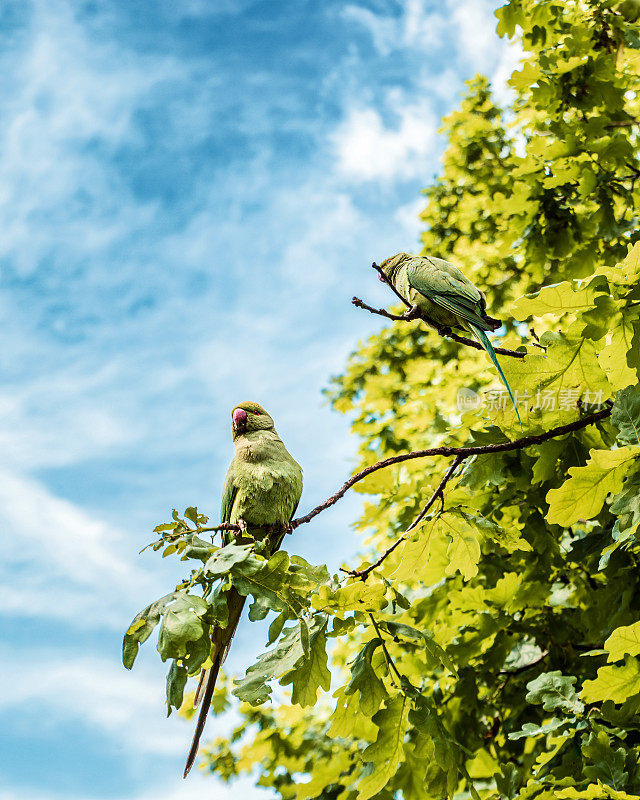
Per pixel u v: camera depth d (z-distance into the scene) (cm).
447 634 541
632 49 613
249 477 496
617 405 372
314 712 710
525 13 598
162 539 340
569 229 600
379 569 625
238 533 362
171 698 304
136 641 310
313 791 597
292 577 339
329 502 424
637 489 352
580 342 388
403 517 642
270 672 338
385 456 846
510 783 433
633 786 349
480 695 571
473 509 414
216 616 320
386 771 365
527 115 802
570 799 366
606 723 407
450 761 348
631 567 471
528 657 551
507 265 858
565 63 569
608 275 356
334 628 351
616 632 349
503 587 528
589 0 603
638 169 578
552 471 450
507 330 818
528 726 411
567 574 573
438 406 802
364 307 462
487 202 902
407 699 364
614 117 582
